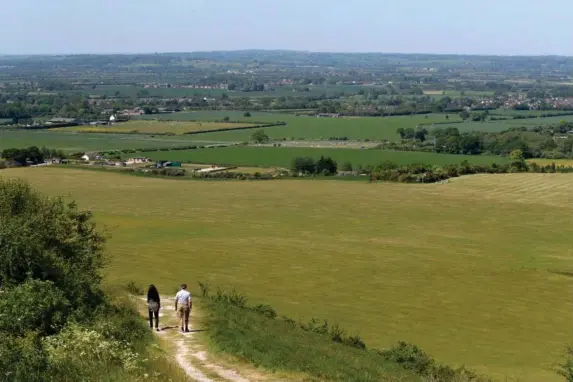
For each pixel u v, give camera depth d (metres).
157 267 73.38
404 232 102.38
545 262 84.38
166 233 95.88
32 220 34.06
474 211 119.19
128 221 104.62
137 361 22.28
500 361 47.41
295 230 101.75
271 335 34.34
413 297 66.19
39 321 25.39
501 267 80.88
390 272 76.44
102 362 21.09
